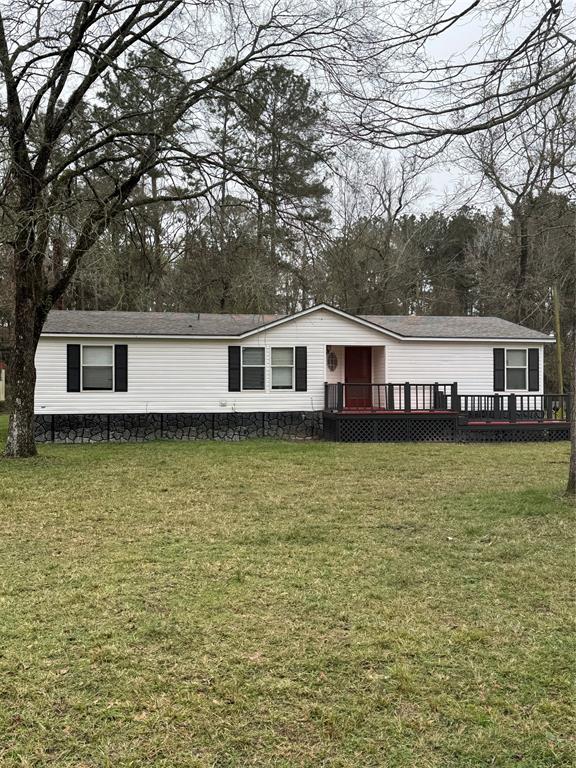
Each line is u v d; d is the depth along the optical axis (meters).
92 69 11.65
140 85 11.77
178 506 8.15
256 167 11.55
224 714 3.13
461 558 5.78
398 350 18.52
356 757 2.79
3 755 2.80
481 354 18.94
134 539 6.51
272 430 18.03
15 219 10.84
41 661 3.69
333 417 16.92
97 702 3.24
